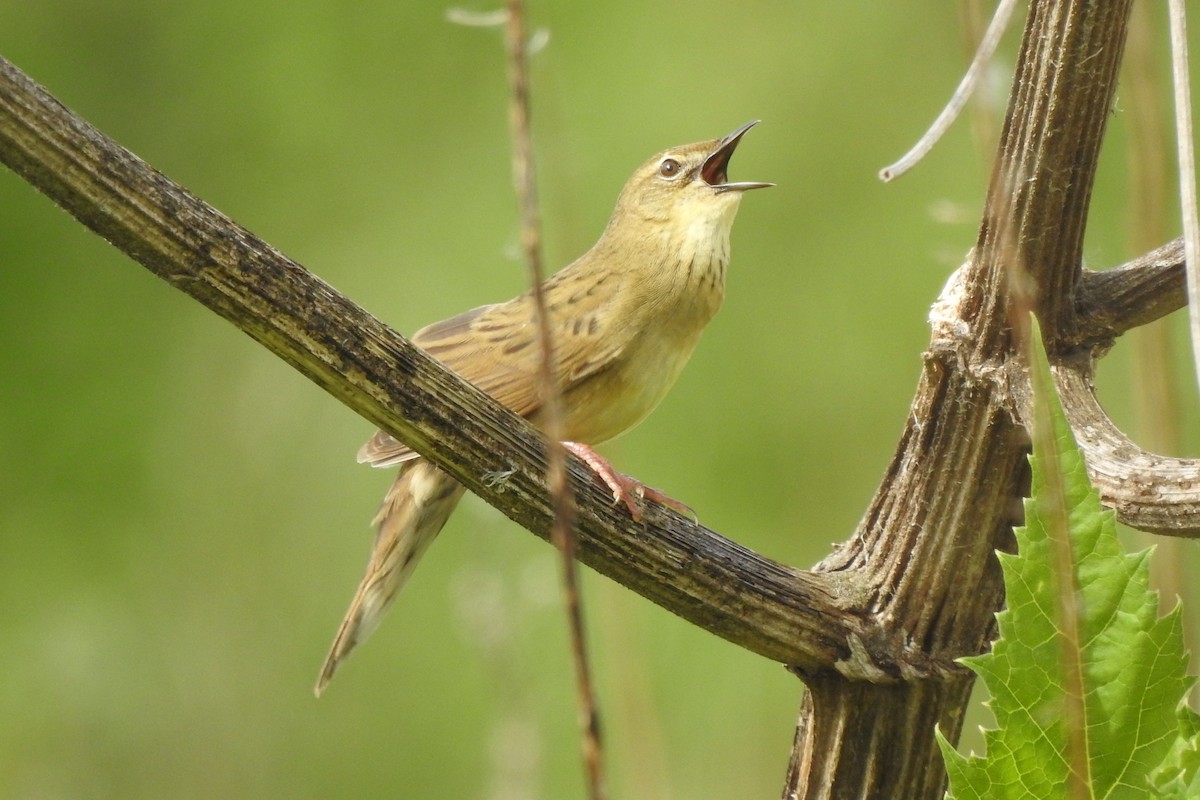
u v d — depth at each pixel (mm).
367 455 7516
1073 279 4805
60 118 4051
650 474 12617
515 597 8859
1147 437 5816
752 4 13477
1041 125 4609
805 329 12836
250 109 13773
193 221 4262
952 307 4914
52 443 12875
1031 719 3863
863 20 13289
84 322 13180
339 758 12594
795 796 5168
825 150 13094
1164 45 10938
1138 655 3805
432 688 12477
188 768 12570
